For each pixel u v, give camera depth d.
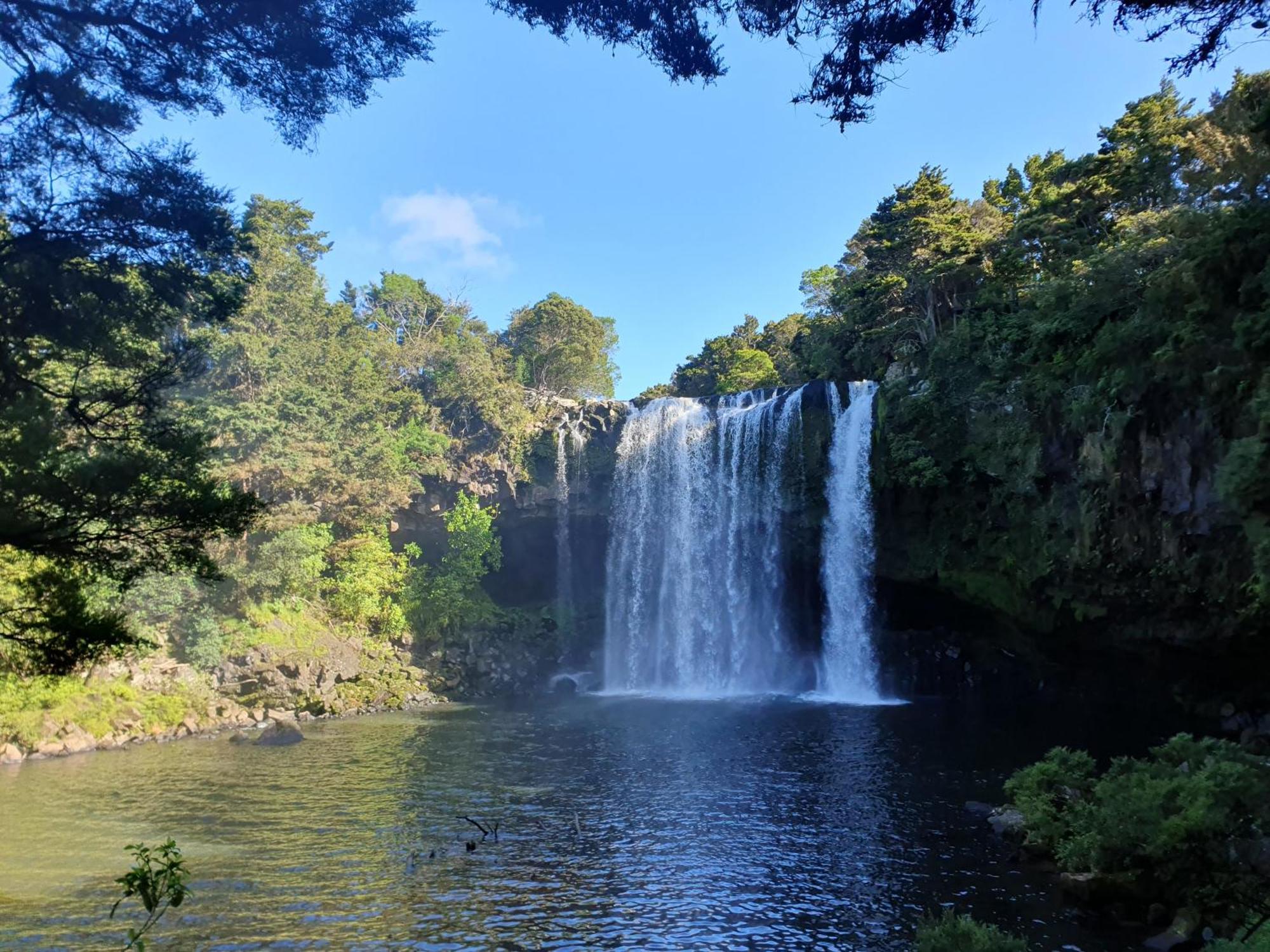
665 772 25.47
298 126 10.56
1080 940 13.42
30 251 9.16
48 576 9.76
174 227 9.96
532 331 89.00
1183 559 29.69
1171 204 34.06
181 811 21.88
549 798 22.58
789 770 25.50
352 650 45.88
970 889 15.63
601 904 15.30
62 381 10.25
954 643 44.53
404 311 86.19
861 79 8.56
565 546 55.53
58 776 26.78
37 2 8.45
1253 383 22.62
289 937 14.03
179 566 10.38
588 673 51.72
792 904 15.16
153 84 9.55
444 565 51.62
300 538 44.41
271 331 50.28
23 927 14.41
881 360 49.81
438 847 18.62
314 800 22.89
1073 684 40.44
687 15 8.56
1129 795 15.08
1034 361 34.69
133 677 36.38
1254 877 13.41
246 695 39.72
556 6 8.78
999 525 37.94
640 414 53.22
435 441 54.06
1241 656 31.58
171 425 10.77
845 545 44.19
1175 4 7.16
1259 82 24.53
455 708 41.62
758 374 75.31
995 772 24.83
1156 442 29.52
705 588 49.53
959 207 55.41
